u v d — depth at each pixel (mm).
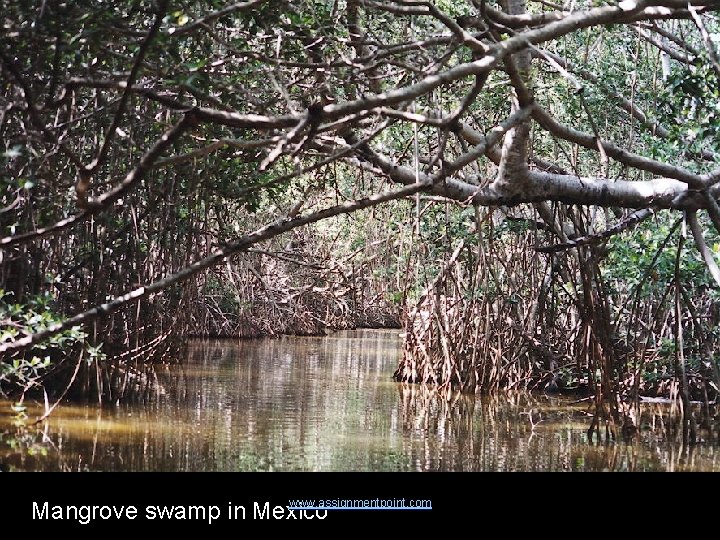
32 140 9234
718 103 12969
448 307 20266
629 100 18391
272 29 10297
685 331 17469
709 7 11273
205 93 9359
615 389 15312
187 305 21125
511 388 20031
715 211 13359
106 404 15469
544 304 19266
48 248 15156
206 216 18188
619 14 9938
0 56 7727
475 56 10453
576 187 13344
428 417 16203
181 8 9070
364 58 10172
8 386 15234
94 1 9164
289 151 8461
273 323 34719
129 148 12227
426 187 9883
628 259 16094
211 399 16828
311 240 33531
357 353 29891
